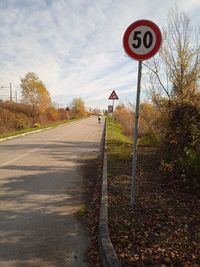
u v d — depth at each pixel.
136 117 5.46
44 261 3.89
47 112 46.88
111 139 18.36
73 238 4.57
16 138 21.66
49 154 13.29
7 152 13.93
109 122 47.06
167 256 3.77
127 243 4.13
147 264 3.59
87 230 4.88
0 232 4.74
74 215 5.54
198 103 8.32
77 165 10.62
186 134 7.67
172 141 7.83
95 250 4.19
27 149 15.12
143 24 5.16
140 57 5.23
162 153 9.53
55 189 7.29
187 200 5.92
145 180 7.57
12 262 3.85
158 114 11.75
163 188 6.79
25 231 4.79
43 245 4.32
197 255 3.81
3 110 30.14
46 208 5.91
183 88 10.96
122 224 4.77
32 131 27.94
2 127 26.88
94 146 16.67
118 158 10.97
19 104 38.53
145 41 5.18
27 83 38.53
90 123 51.47
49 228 4.93
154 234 4.41
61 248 4.25
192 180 6.73
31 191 7.08
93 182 8.07
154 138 13.02
